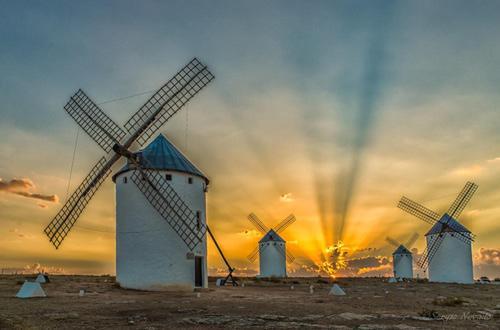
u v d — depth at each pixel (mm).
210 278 50062
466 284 51375
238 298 24719
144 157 30578
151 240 29344
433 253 56000
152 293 27062
